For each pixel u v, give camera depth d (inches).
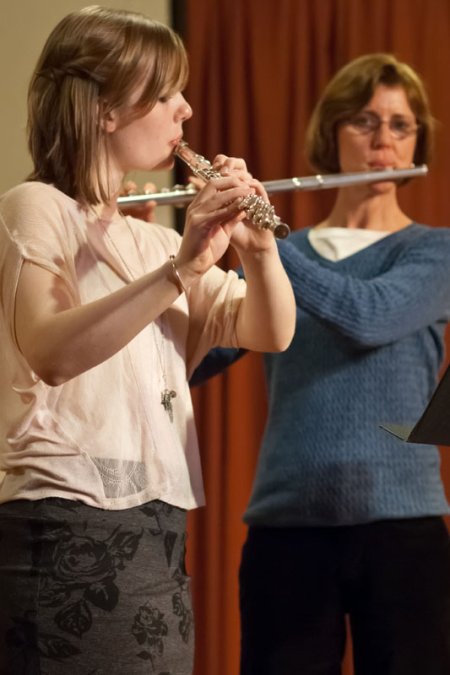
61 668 156.6
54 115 176.7
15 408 167.5
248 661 231.8
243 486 330.6
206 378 253.8
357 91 254.2
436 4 335.3
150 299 159.3
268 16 338.6
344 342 237.5
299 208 332.2
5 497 164.9
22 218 167.9
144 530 165.0
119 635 158.4
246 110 339.0
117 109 175.6
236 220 171.2
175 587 167.9
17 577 160.2
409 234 250.5
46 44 181.3
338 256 252.8
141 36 175.8
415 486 230.2
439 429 162.4
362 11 335.9
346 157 257.6
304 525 229.3
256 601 233.0
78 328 156.0
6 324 167.2
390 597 225.0
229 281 195.3
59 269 164.9
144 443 168.7
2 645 160.4
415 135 259.9
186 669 168.1
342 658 230.5
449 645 225.9
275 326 185.3
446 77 333.1
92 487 162.2
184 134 340.2
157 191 230.7
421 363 241.8
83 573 158.7
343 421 232.8
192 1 340.8
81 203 177.6
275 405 243.9
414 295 236.4
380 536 227.5
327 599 227.6
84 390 167.0
